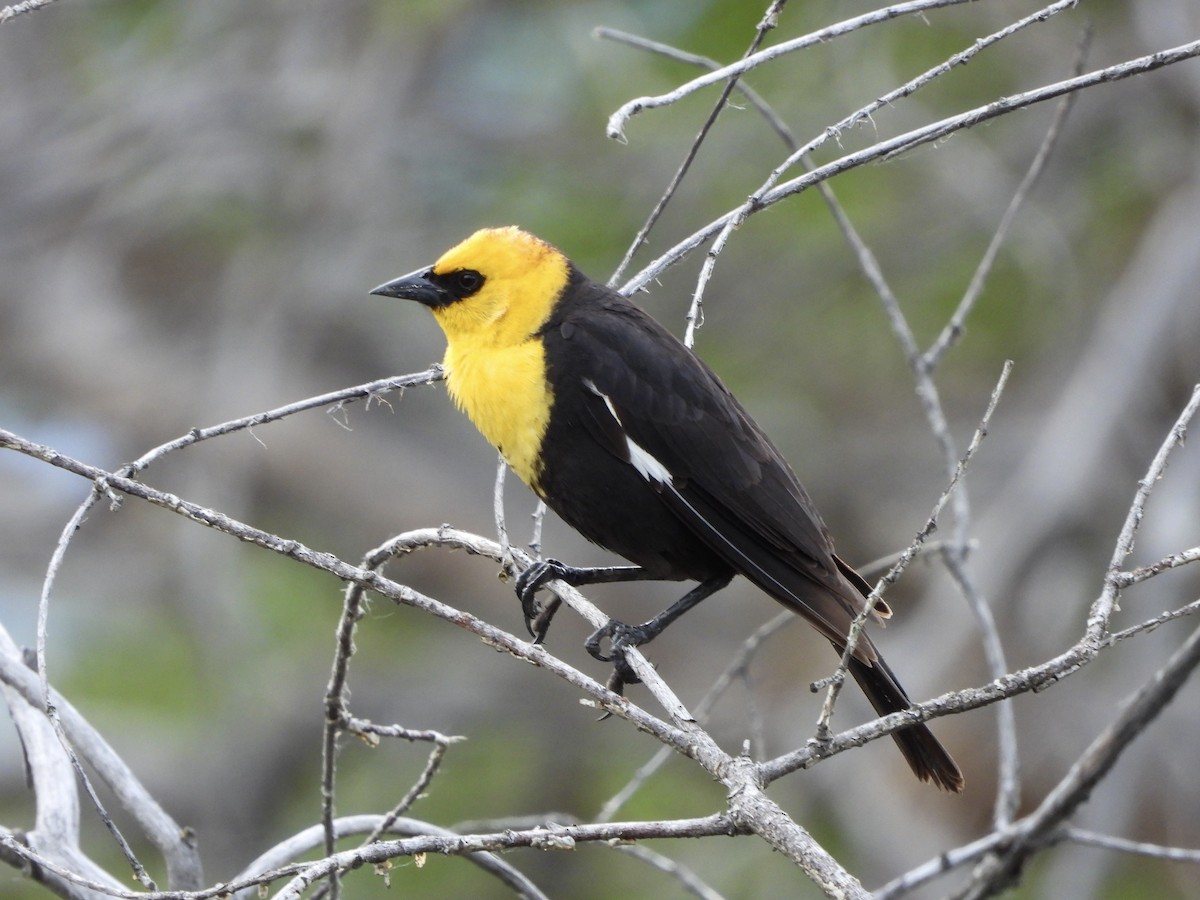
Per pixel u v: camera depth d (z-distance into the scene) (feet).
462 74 53.83
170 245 57.93
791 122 48.55
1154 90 46.52
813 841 15.97
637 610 56.59
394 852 16.66
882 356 52.65
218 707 49.60
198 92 52.70
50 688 18.90
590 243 51.13
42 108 53.57
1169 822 42.24
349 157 52.26
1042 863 40.60
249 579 54.24
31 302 56.85
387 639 53.42
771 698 50.83
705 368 24.18
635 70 49.80
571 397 23.52
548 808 49.42
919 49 49.21
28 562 56.39
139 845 43.75
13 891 33.47
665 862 23.91
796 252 51.19
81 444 58.18
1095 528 44.04
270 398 54.44
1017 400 51.85
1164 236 46.01
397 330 57.77
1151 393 44.86
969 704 16.80
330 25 52.60
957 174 48.16
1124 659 41.37
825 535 23.79
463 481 58.85
